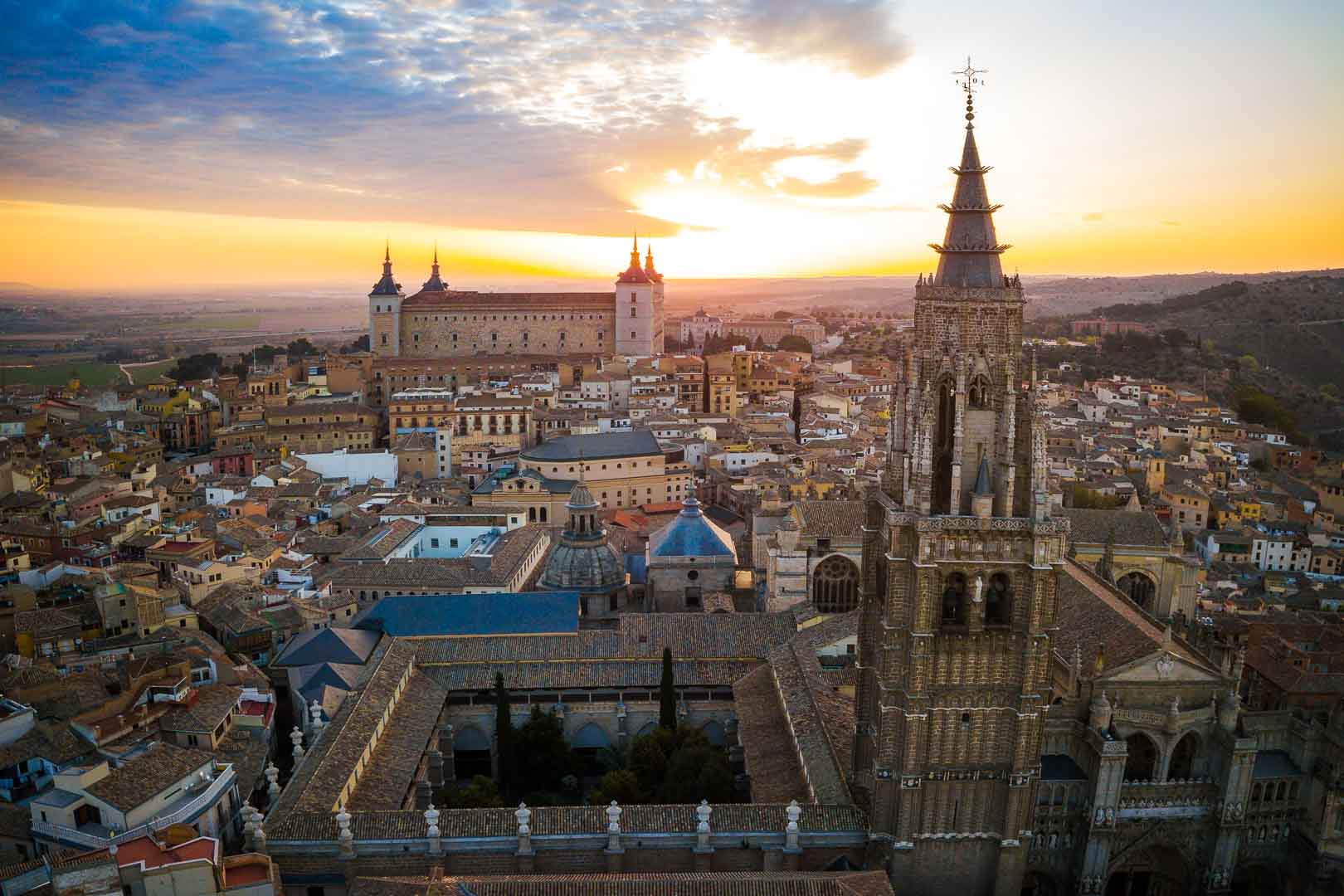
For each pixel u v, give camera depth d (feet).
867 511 299.99
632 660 446.60
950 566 267.80
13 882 279.69
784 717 385.70
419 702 413.18
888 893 256.52
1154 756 339.36
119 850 276.82
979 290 261.65
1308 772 325.21
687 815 307.58
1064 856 322.75
